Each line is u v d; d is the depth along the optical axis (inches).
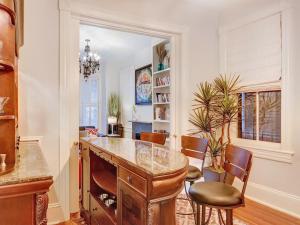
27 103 104.8
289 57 118.0
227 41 151.4
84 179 110.3
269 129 131.3
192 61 149.6
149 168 58.2
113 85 316.2
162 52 185.5
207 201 68.4
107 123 317.1
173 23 142.5
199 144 100.7
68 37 112.7
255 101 138.8
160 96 186.1
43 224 51.4
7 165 59.0
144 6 132.7
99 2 120.3
